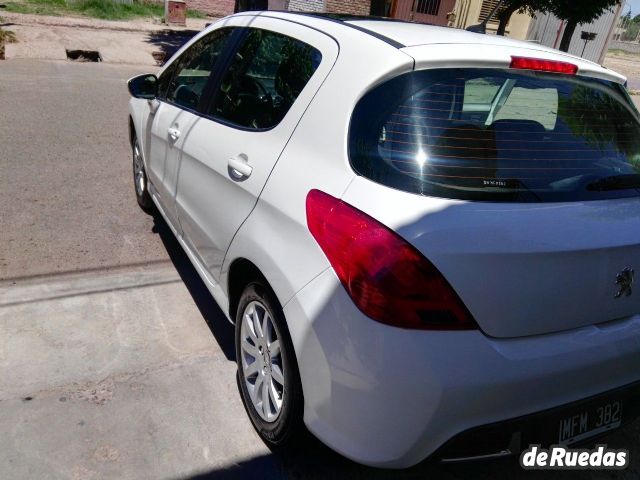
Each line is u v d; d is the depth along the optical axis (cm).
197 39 373
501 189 205
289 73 262
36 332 312
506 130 222
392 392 183
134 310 343
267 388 245
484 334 186
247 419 268
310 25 270
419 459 193
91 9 1598
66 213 458
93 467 234
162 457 242
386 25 265
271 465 245
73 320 326
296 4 1536
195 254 329
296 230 213
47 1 1611
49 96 817
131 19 1584
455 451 193
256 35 303
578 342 200
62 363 291
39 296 344
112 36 1341
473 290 182
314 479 240
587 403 208
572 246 190
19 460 233
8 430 246
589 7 1154
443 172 204
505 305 186
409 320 180
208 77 330
